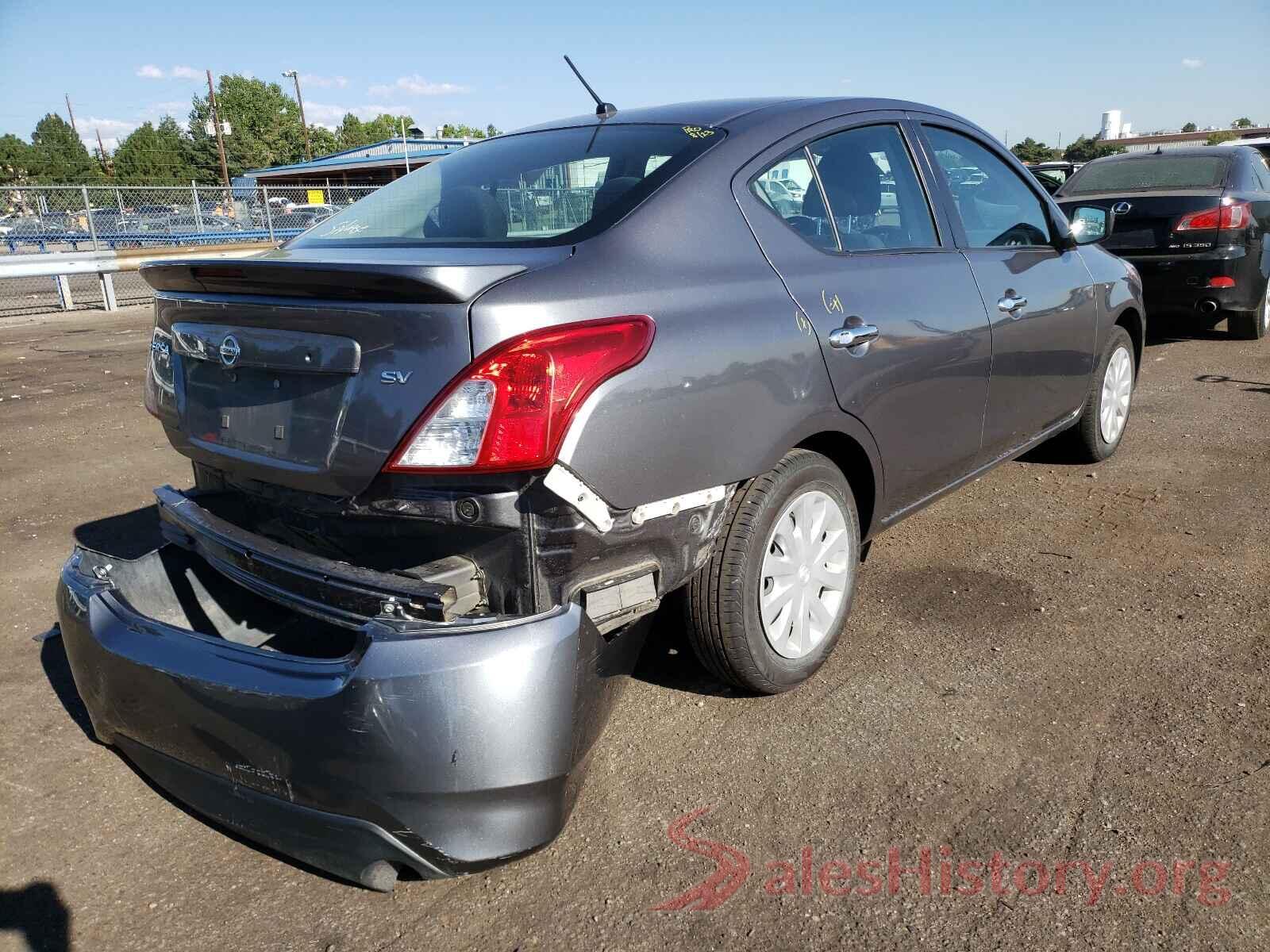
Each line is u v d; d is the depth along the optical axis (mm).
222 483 2615
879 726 2814
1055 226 4312
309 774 2033
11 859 2387
